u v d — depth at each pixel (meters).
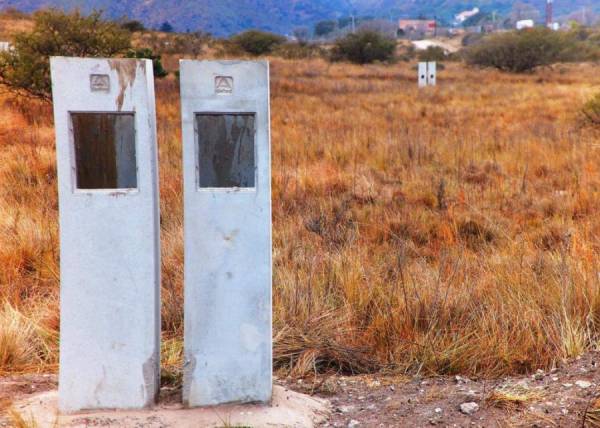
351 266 5.41
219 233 3.22
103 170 3.14
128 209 3.17
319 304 4.77
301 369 4.05
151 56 20.27
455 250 6.33
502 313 4.47
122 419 3.19
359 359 4.18
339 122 15.66
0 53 14.94
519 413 3.42
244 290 3.28
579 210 8.02
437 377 4.01
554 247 6.47
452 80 33.81
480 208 8.04
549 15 190.88
